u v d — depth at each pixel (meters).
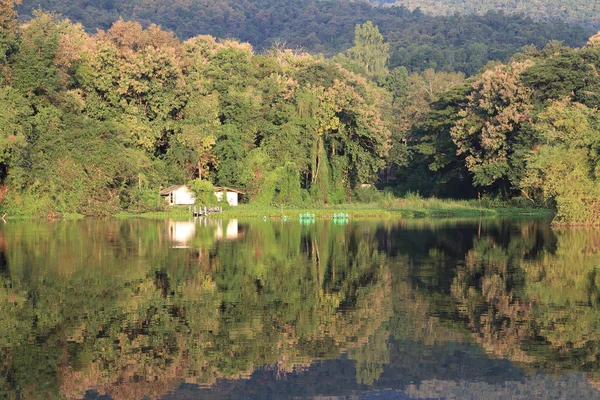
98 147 80.75
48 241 52.72
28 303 30.48
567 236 57.88
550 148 69.00
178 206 88.94
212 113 94.12
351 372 23.02
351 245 51.66
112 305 30.31
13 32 78.00
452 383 22.12
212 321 28.12
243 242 53.16
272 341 25.84
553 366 23.47
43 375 22.05
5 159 72.31
